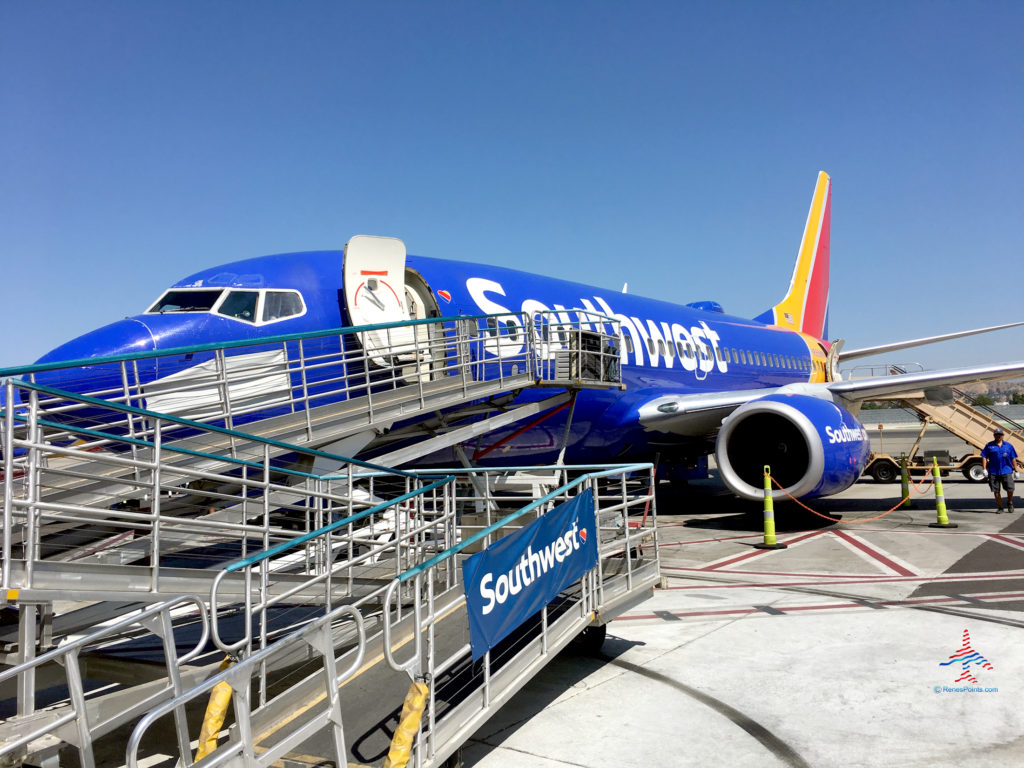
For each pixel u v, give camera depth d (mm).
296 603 5785
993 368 13227
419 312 9805
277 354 8078
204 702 4996
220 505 7211
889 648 5914
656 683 5383
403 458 7637
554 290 12727
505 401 9219
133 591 4348
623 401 13211
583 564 5164
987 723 4480
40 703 5254
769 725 4582
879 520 13055
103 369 6988
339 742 3334
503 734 4582
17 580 3738
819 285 26453
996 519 12703
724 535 12133
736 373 17516
